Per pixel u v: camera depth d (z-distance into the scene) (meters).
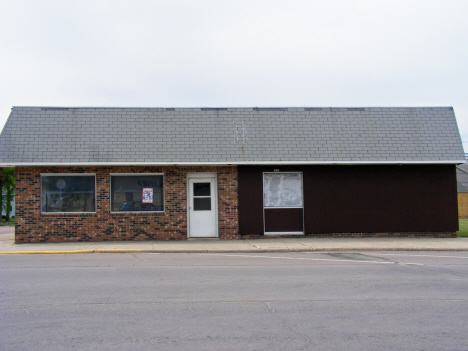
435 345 5.79
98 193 17.48
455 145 18.41
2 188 40.12
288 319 6.94
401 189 18.42
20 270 11.28
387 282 9.81
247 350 5.59
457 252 15.16
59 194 17.48
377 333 6.27
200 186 18.23
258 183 17.98
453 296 8.51
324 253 14.84
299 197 18.30
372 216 18.31
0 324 6.66
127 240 17.56
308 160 17.67
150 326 6.58
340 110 18.80
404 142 18.31
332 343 5.85
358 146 18.06
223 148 17.61
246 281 9.88
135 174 17.75
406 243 16.61
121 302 7.98
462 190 45.88
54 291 8.84
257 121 18.28
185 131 17.86
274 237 18.08
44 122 17.42
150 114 18.05
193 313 7.27
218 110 18.38
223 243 16.70
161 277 10.33
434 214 18.45
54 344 5.80
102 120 17.72
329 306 7.73
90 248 15.33
